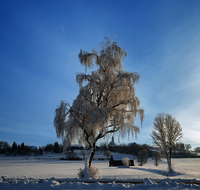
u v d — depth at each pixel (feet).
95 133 55.16
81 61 62.08
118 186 35.35
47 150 583.58
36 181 44.29
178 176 86.17
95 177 54.60
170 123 112.88
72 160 353.92
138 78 57.26
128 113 59.06
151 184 36.78
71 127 55.21
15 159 377.71
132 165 233.14
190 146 567.59
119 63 60.59
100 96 58.80
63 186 35.68
